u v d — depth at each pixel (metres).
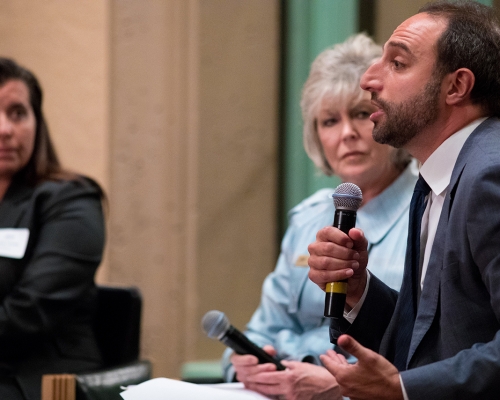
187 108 12.84
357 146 7.73
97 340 9.02
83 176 9.33
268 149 12.86
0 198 9.12
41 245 8.52
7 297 8.24
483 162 4.65
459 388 4.30
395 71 5.20
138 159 12.96
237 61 12.84
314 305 7.83
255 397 5.94
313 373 6.68
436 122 5.16
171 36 12.81
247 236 12.82
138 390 5.88
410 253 5.46
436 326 4.90
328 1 12.31
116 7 13.10
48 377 6.82
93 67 13.18
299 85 12.61
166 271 12.82
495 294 4.37
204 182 12.79
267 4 12.83
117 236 13.00
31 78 9.34
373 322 5.74
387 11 11.56
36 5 13.45
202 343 12.70
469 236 4.55
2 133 8.89
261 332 8.23
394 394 4.36
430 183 5.29
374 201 7.76
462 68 5.03
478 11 5.20
